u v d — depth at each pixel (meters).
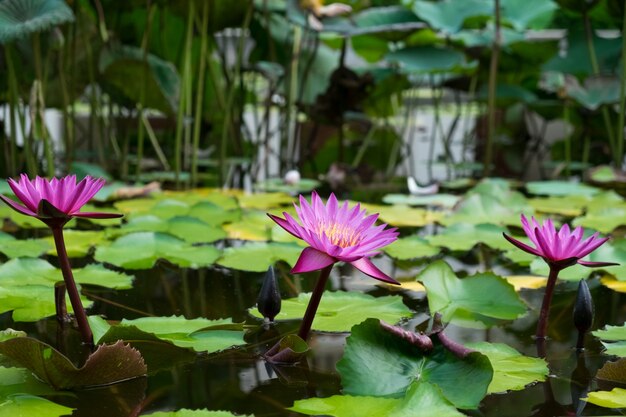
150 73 3.02
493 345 1.46
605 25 3.68
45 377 1.30
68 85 3.35
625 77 2.97
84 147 4.04
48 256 1.90
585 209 2.50
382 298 1.65
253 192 2.84
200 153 4.01
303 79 3.71
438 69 3.40
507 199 2.50
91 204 2.47
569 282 1.82
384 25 3.59
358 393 1.29
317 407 1.26
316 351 1.44
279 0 3.92
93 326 1.46
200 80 2.95
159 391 1.31
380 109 4.36
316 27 3.26
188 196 2.62
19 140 3.81
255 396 1.30
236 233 2.12
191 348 1.42
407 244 2.03
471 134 4.60
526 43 3.84
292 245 1.97
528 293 1.74
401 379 1.31
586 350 1.47
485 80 4.18
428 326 1.55
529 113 4.49
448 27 3.29
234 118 3.81
